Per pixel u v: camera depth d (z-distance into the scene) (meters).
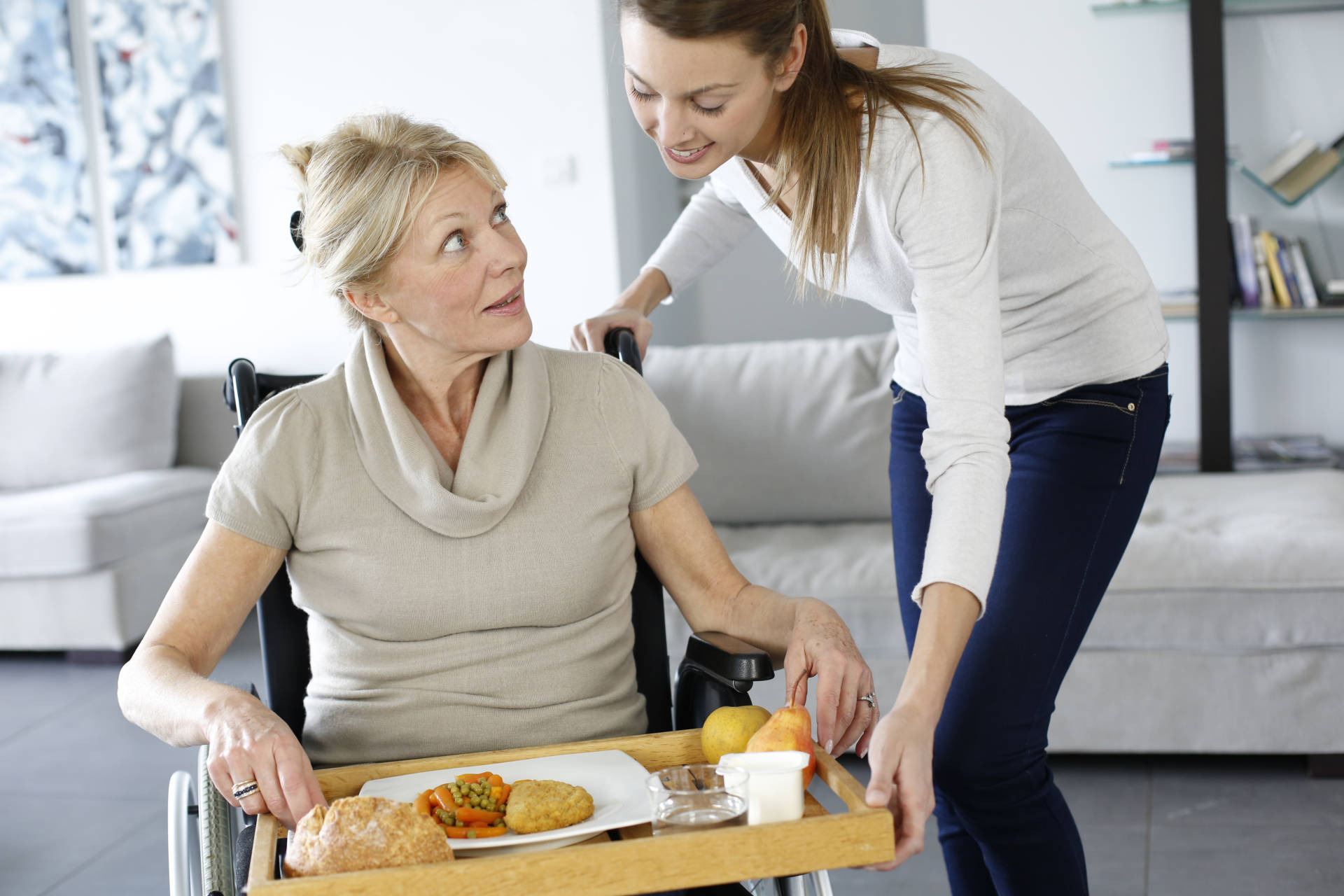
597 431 1.28
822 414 2.75
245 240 4.25
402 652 1.22
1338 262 3.34
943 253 1.08
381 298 1.18
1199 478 2.95
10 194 4.36
